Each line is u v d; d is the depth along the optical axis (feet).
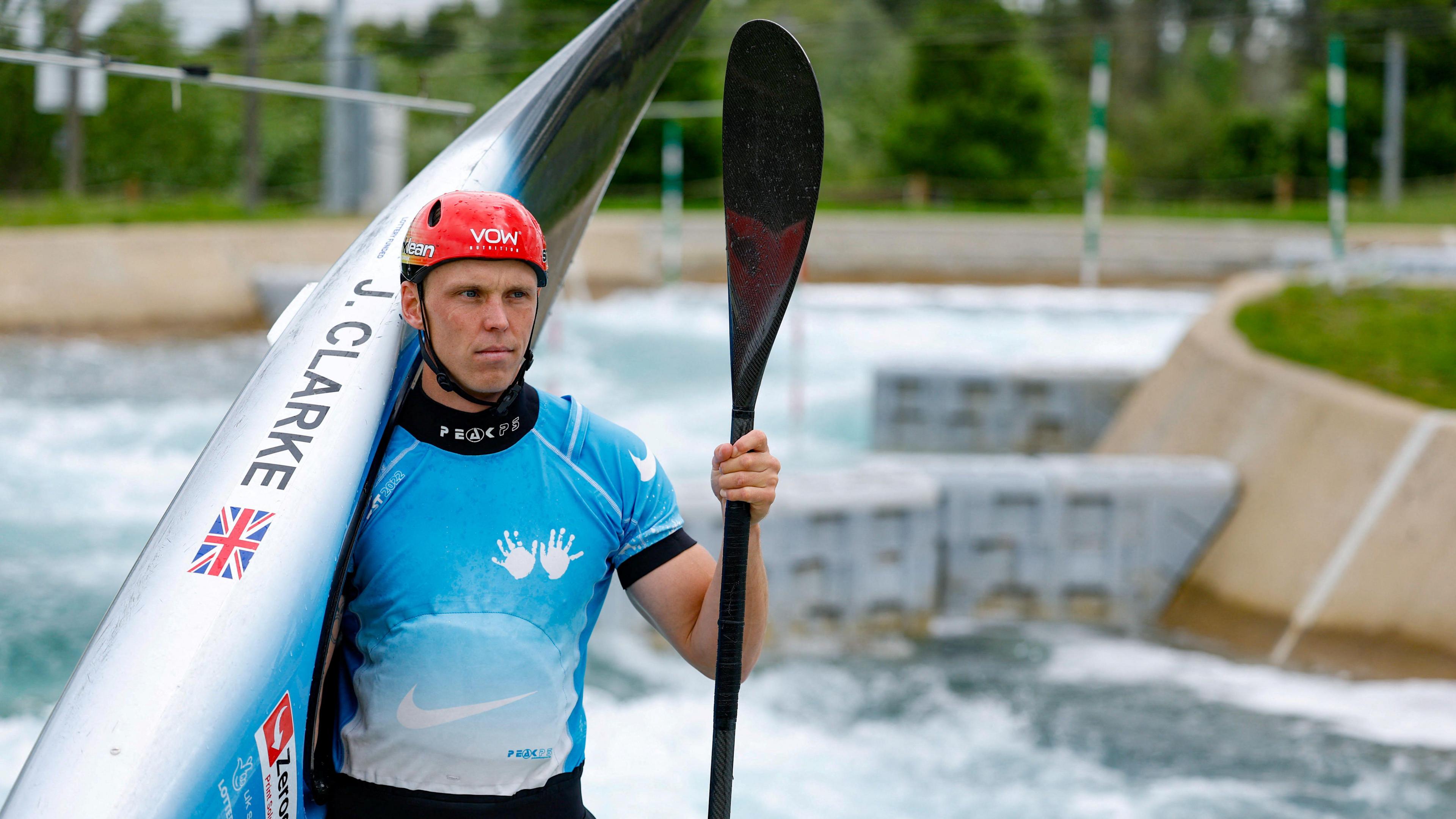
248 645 22.97
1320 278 153.99
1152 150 588.91
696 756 70.08
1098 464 100.01
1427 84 451.53
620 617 85.05
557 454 24.31
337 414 25.31
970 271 306.76
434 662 23.16
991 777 69.26
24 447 139.64
